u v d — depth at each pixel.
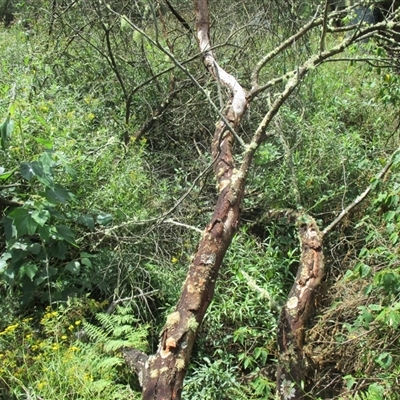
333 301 3.55
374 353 3.07
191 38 5.68
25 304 3.30
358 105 5.61
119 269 3.55
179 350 2.70
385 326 3.04
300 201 4.18
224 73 4.62
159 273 3.59
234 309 3.49
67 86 5.03
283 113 4.95
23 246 3.29
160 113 5.30
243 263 3.79
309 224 3.75
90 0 5.40
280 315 3.30
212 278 2.99
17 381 2.79
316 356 3.25
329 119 5.09
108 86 5.60
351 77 6.27
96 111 5.05
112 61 5.08
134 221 3.65
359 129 5.42
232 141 3.90
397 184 3.63
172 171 5.07
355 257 3.85
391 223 3.27
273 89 5.38
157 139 5.33
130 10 5.59
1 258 3.30
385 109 5.30
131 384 3.08
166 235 4.05
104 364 2.94
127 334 3.21
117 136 4.65
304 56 5.71
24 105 3.75
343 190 4.35
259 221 4.31
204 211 4.32
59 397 2.76
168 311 3.44
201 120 5.43
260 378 3.15
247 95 4.31
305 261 3.53
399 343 3.08
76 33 5.54
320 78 5.95
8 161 3.66
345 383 3.16
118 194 3.92
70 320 3.27
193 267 3.01
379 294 3.27
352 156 4.58
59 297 3.37
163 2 5.74
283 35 5.64
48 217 3.19
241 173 3.40
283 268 3.95
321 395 3.14
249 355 3.44
